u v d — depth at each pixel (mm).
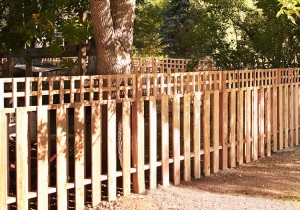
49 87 6523
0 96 6012
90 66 14398
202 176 8883
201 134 10914
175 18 27312
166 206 7145
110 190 7246
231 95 9414
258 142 10320
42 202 6398
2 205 6027
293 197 7711
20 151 6145
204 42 17156
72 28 12086
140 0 17547
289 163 9883
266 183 8508
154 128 7898
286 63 14062
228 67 15719
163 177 8133
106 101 7160
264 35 14062
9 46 13586
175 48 24062
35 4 13508
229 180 8680
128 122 7457
